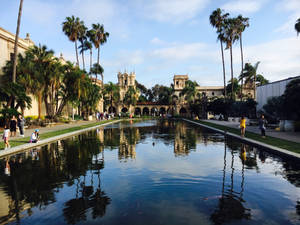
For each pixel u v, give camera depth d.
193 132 19.80
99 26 47.56
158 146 11.98
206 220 3.88
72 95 30.92
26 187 5.63
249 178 6.22
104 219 3.94
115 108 82.06
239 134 15.96
